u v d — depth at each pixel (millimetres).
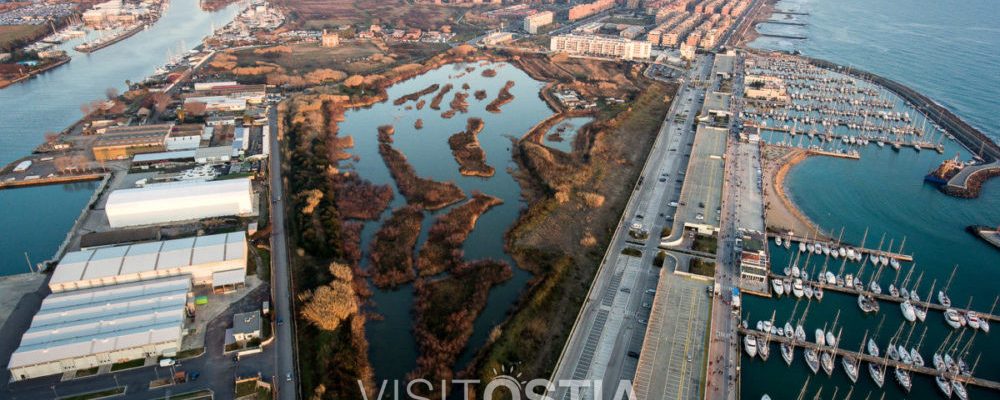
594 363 181000
